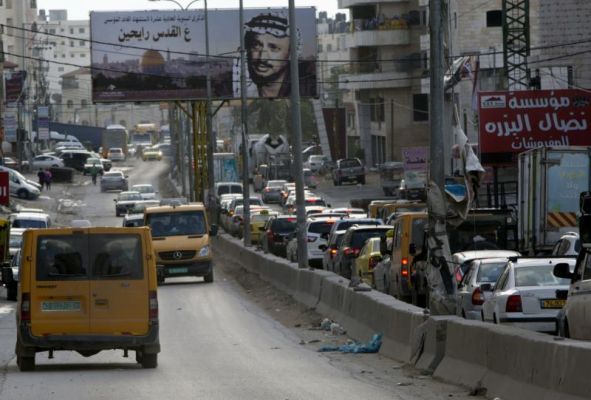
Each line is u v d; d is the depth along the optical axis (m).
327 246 75.62
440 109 35.94
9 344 45.94
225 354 39.09
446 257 35.88
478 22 158.12
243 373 32.38
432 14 35.78
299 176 63.94
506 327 27.02
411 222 52.19
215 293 71.56
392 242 55.09
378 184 185.00
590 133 92.25
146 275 34.22
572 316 30.12
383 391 27.48
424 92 167.12
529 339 24.16
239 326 51.38
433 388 28.23
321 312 53.25
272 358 37.44
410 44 195.38
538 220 66.19
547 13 113.25
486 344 27.19
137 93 146.25
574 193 66.00
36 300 33.75
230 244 103.38
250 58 147.25
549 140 92.50
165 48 146.12
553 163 65.81
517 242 69.31
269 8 147.62
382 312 39.75
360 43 196.12
